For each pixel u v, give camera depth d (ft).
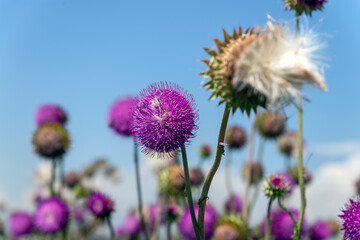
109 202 2.27
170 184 2.54
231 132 2.78
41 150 2.66
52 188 2.74
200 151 3.00
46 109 3.00
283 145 2.87
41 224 2.66
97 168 3.53
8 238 3.37
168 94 1.37
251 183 2.76
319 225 2.39
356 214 1.42
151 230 2.93
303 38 1.23
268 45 1.21
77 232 3.23
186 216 2.42
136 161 2.30
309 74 1.17
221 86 1.23
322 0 1.61
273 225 2.15
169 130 1.33
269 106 1.21
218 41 1.27
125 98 2.52
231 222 2.30
